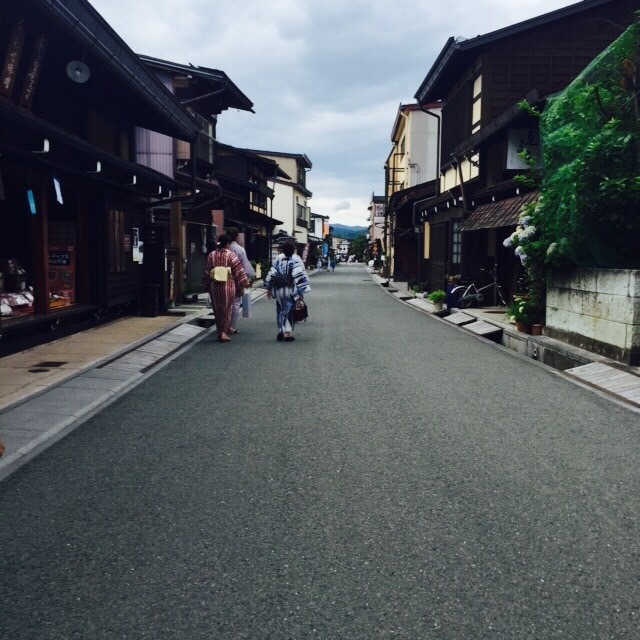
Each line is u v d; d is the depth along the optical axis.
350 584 2.78
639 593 2.70
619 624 2.47
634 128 7.99
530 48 17.19
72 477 4.18
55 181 8.80
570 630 2.44
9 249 10.33
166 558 3.04
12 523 3.45
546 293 10.22
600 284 8.09
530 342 9.80
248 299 12.30
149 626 2.47
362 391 6.79
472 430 5.27
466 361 8.73
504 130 15.05
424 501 3.74
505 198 15.07
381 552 3.09
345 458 4.55
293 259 10.75
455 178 20.27
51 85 10.26
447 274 19.23
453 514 3.55
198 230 22.50
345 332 12.12
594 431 5.23
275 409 6.01
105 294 11.86
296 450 4.74
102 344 9.66
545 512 3.57
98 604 2.63
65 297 11.15
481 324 12.55
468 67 18.81
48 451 4.75
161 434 5.18
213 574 2.88
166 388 6.98
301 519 3.49
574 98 8.77
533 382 7.27
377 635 2.41
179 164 20.06
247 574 2.88
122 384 7.09
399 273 34.22
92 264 11.74
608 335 7.91
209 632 2.43
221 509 3.63
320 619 2.52
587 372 7.52
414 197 26.28
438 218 21.25
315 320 14.40
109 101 12.77
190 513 3.58
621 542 3.19
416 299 20.31
